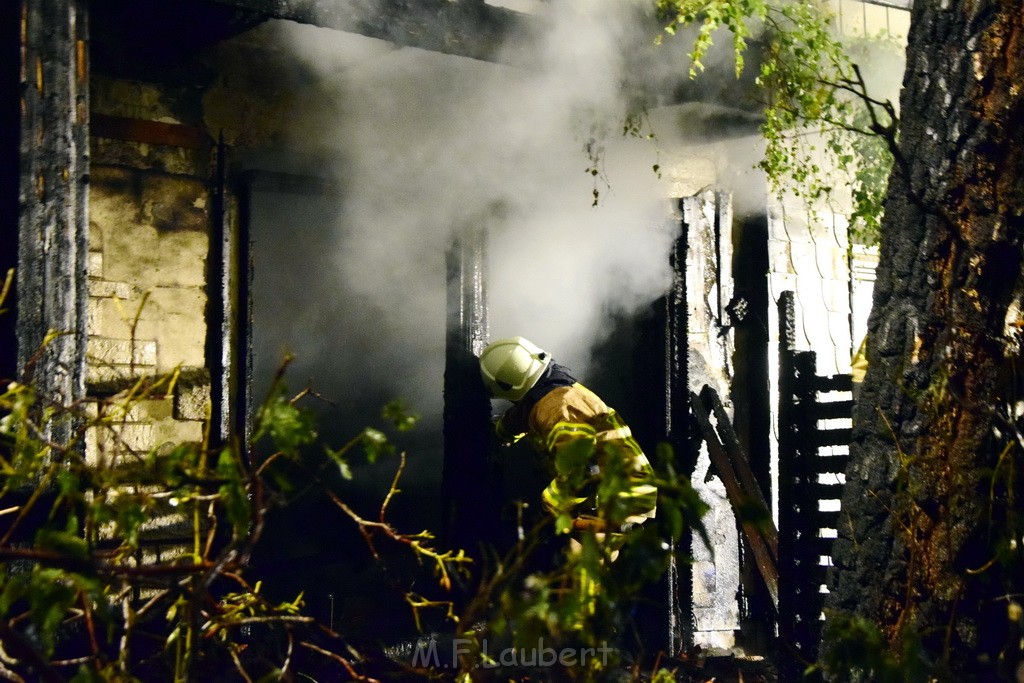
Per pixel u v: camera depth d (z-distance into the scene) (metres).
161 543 5.70
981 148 3.62
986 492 3.49
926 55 3.85
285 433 2.51
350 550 6.99
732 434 7.34
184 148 6.17
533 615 2.50
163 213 6.07
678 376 7.66
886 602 3.69
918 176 3.80
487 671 3.08
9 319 4.58
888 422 3.78
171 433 5.98
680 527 2.46
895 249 3.87
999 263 3.58
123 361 5.86
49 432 4.48
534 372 5.98
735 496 6.91
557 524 2.66
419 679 5.03
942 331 3.66
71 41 4.75
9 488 2.92
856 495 3.88
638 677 3.02
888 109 3.53
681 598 7.45
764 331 8.02
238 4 5.04
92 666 2.67
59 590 2.39
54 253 4.64
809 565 6.77
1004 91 3.58
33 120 4.63
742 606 7.69
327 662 4.62
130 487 5.43
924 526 3.62
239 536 2.56
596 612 2.55
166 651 2.81
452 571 3.07
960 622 3.47
